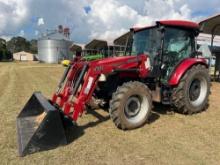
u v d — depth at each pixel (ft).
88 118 17.08
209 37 71.46
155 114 17.88
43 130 12.04
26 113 15.29
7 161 11.15
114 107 14.35
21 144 12.12
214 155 11.75
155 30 17.28
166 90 17.35
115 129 15.05
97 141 13.29
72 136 13.94
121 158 11.48
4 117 17.46
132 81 15.47
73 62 16.02
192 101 18.07
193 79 17.62
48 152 11.96
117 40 71.72
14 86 32.63
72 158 11.44
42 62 153.89
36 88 30.71
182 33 18.03
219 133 14.44
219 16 34.94
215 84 34.91
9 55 195.00
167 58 17.34
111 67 14.84
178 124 15.92
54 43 155.63
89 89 14.05
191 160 11.28
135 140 13.44
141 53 18.15
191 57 18.88
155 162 11.12
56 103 14.90
